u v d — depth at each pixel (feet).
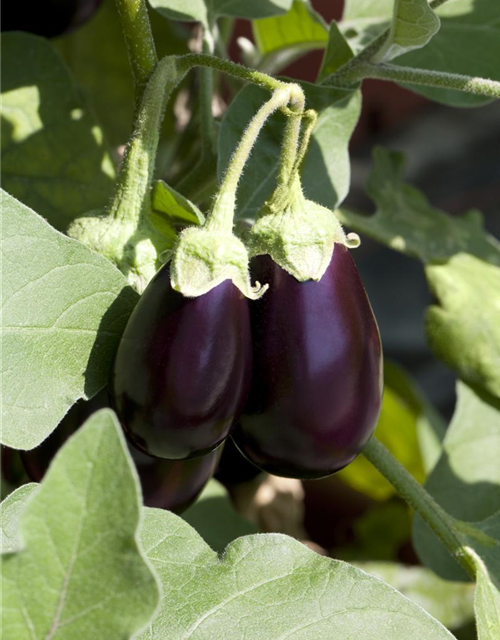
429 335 3.31
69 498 1.94
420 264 7.16
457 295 3.33
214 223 2.22
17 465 3.11
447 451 3.29
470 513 3.21
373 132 7.03
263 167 2.71
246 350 2.22
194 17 2.94
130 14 2.42
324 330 2.24
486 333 3.27
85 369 2.28
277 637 2.28
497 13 3.09
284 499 4.20
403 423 4.55
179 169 3.36
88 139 3.07
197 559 2.36
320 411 2.24
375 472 4.84
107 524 1.94
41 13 3.11
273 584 2.34
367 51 2.71
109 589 1.96
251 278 2.27
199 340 2.18
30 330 2.23
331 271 2.27
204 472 2.50
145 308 2.21
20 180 3.05
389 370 4.52
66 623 1.98
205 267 2.20
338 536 5.24
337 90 2.68
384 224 3.57
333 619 2.31
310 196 2.77
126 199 2.38
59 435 2.37
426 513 2.75
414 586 4.51
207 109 2.89
